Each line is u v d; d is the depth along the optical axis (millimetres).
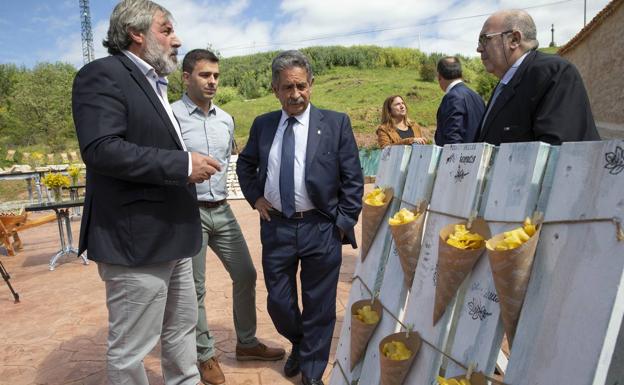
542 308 1266
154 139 2080
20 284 5531
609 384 1233
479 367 1434
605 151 1168
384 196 2361
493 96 2600
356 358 2340
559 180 1297
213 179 3004
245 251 3146
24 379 3170
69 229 6559
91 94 1912
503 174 1494
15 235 7605
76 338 3828
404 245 1928
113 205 2006
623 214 1087
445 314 1634
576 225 1212
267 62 74375
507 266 1298
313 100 45688
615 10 15797
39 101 42719
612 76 16531
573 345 1146
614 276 1081
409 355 1812
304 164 2779
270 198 2877
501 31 2420
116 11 2088
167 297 2418
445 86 3783
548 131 2146
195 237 2248
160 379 3100
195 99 3057
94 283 5395
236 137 32906
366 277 2439
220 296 4664
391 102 5039
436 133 3773
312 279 2842
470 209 1587
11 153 25766
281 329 2973
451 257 1530
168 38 2176
